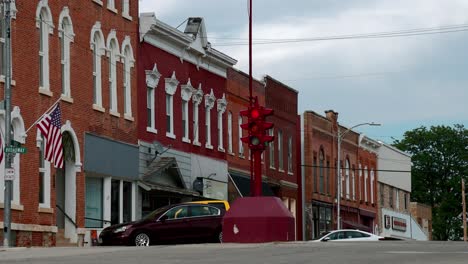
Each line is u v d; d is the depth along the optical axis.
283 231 33.84
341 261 23.34
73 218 44.81
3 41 39.56
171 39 55.28
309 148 79.38
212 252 27.22
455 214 128.88
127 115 50.41
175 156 55.69
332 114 86.69
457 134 130.88
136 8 52.09
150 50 53.34
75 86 45.25
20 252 29.77
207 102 61.09
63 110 43.88
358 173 93.00
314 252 26.88
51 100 42.81
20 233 39.78
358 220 92.56
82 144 45.59
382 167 102.00
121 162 49.41
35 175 41.31
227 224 34.03
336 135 86.19
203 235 41.66
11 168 35.91
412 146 132.25
